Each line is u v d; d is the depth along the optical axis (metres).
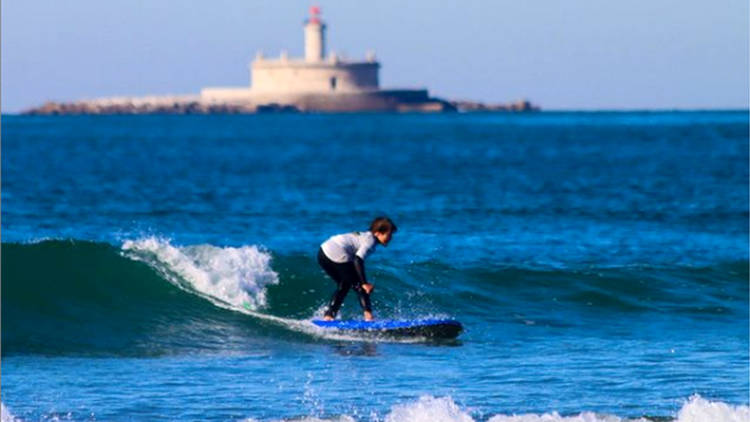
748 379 54.81
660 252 105.44
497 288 79.81
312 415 46.97
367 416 47.06
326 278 74.69
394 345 63.25
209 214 143.88
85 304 66.50
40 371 54.66
